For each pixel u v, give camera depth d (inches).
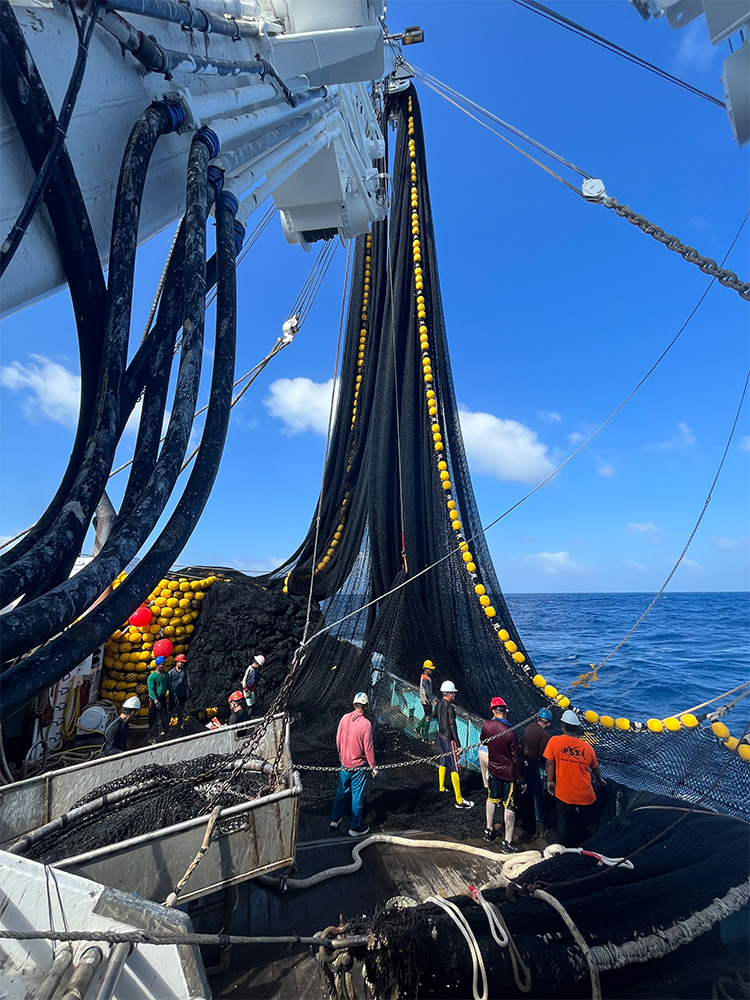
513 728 187.3
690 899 107.0
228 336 85.9
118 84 80.1
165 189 92.0
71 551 54.0
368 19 137.4
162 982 77.5
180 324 85.7
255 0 137.9
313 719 267.9
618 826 146.1
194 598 400.2
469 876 159.8
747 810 147.8
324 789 215.5
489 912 96.6
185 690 332.8
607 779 184.2
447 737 213.0
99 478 59.1
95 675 360.2
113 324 66.2
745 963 103.7
